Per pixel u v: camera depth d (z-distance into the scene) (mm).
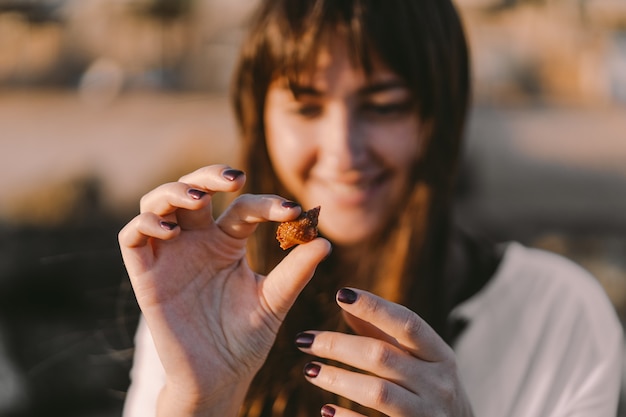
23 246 2588
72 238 2711
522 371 756
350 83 704
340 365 767
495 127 3586
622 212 2975
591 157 3377
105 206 2916
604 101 4020
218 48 4164
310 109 725
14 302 2221
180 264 573
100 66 4203
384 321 544
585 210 3021
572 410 748
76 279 2270
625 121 3730
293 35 702
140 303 571
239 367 582
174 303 573
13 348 2018
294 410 766
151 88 4074
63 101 3924
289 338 781
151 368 782
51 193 2902
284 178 760
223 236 578
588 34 4180
